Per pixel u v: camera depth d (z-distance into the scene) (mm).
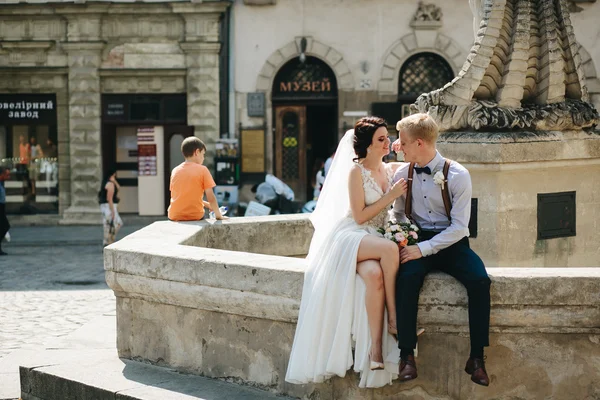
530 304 5723
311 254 6609
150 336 7312
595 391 5781
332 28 26578
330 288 6004
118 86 26766
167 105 26781
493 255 8352
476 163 8281
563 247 8703
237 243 9273
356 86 26672
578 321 5719
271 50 26656
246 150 26828
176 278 6918
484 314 5645
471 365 5684
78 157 26797
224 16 26484
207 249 7219
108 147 26922
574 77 8773
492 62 8500
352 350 6012
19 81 26859
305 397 6316
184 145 10273
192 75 26594
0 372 8039
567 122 8539
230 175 26203
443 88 8609
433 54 26656
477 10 8992
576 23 26359
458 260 5891
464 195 6121
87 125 26750
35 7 26516
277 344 6441
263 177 26938
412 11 26406
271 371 6496
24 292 14664
